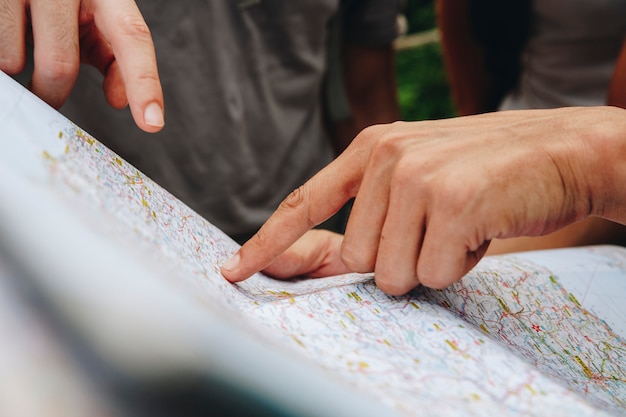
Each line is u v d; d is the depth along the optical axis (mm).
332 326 364
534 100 1118
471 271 498
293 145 1021
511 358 350
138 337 192
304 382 210
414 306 411
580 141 409
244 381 201
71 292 193
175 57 868
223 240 517
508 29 1137
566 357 431
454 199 385
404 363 329
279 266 546
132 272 205
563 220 423
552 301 495
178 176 919
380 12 1120
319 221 462
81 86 811
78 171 351
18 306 186
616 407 378
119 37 487
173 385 190
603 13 952
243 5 891
